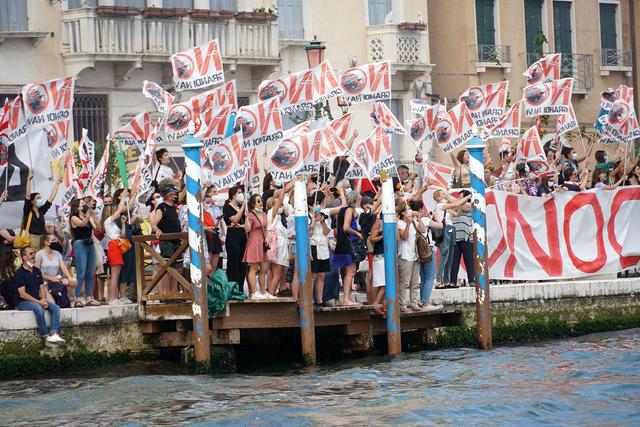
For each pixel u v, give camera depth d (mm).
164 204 33688
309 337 33875
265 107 34562
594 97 65812
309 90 36312
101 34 49188
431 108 38125
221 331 33656
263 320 33875
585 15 65750
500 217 39188
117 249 34031
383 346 36438
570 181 42125
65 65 49188
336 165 39125
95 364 33156
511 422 27734
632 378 31938
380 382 31688
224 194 38031
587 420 27859
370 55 57375
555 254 39938
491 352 35812
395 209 35188
